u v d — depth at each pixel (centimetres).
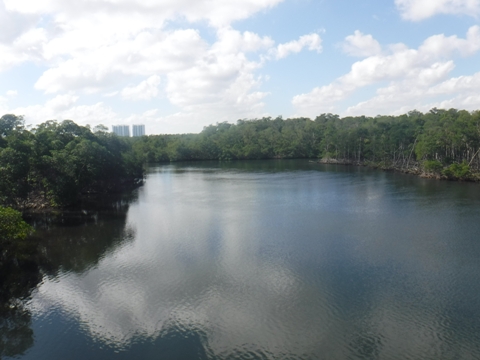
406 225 5247
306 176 11819
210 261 3975
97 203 7550
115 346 2548
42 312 2995
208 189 9381
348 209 6438
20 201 6888
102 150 8625
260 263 3888
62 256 4222
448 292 3172
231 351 2473
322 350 2461
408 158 13500
